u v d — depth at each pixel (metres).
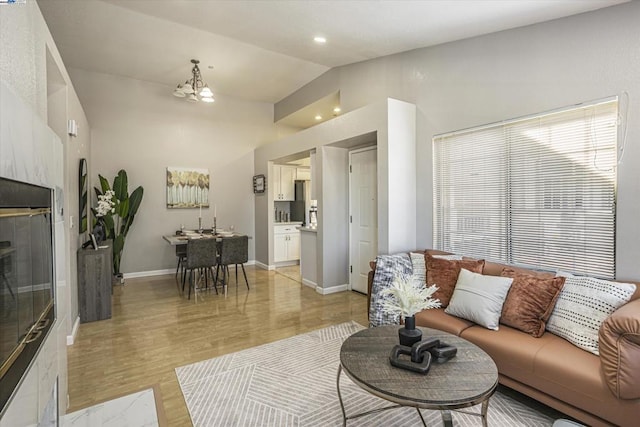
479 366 1.64
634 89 2.17
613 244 2.29
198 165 6.39
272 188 6.57
